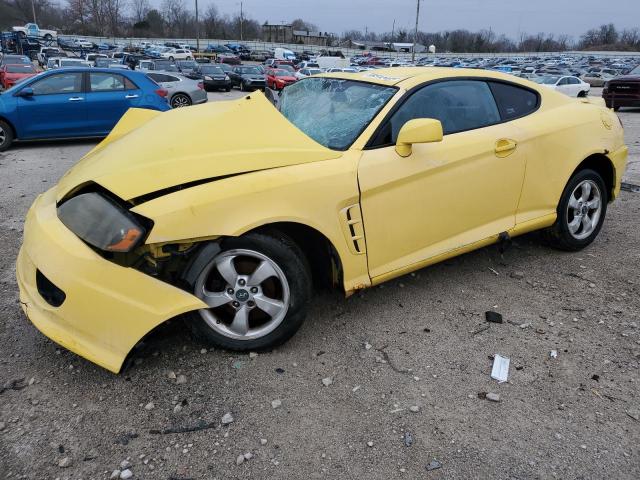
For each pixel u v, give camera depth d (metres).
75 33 103.44
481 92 3.77
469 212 3.59
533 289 3.82
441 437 2.40
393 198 3.20
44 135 10.36
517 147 3.74
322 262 3.21
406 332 3.24
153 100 11.13
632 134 12.39
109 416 2.50
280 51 68.62
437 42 123.69
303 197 2.88
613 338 3.20
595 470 2.23
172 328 3.20
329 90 3.79
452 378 2.81
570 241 4.33
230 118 3.07
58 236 2.70
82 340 2.63
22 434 2.37
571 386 2.76
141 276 2.60
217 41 103.38
